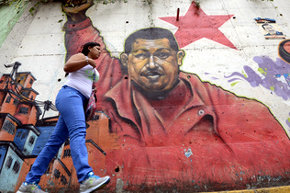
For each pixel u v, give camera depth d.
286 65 3.82
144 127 3.25
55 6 4.84
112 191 2.73
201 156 2.98
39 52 4.10
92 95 2.23
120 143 3.13
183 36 4.20
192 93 3.56
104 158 3.01
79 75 2.12
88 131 3.23
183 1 4.75
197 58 3.93
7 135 3.18
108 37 4.23
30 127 3.30
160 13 4.56
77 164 1.75
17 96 3.54
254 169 2.86
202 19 4.45
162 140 3.14
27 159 3.04
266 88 3.58
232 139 3.11
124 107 3.45
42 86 3.69
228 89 3.59
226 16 4.49
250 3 4.69
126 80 3.72
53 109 3.48
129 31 4.30
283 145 3.05
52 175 2.88
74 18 4.58
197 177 2.81
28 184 1.92
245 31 4.26
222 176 2.81
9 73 3.79
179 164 2.92
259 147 3.04
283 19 4.44
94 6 4.73
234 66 3.83
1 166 2.92
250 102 3.45
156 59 3.92
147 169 2.89
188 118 3.32
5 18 4.82
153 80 3.71
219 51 4.01
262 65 3.83
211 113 3.35
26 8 4.89
